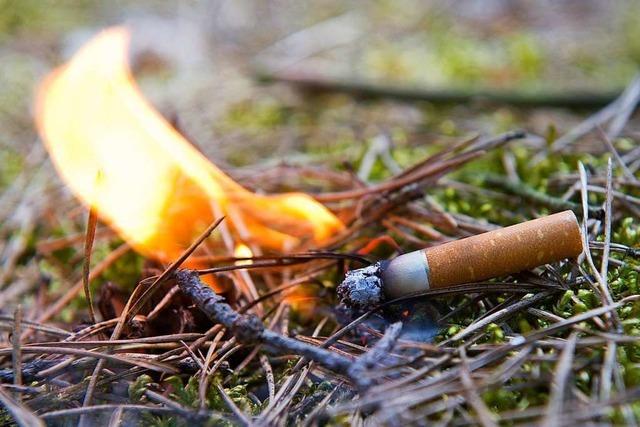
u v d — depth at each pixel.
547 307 0.28
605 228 0.29
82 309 0.31
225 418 0.26
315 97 0.47
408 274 0.27
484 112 0.43
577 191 0.32
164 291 0.28
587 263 0.28
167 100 0.47
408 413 0.25
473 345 0.27
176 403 0.26
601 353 0.26
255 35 0.60
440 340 0.27
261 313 0.29
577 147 0.35
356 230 0.31
